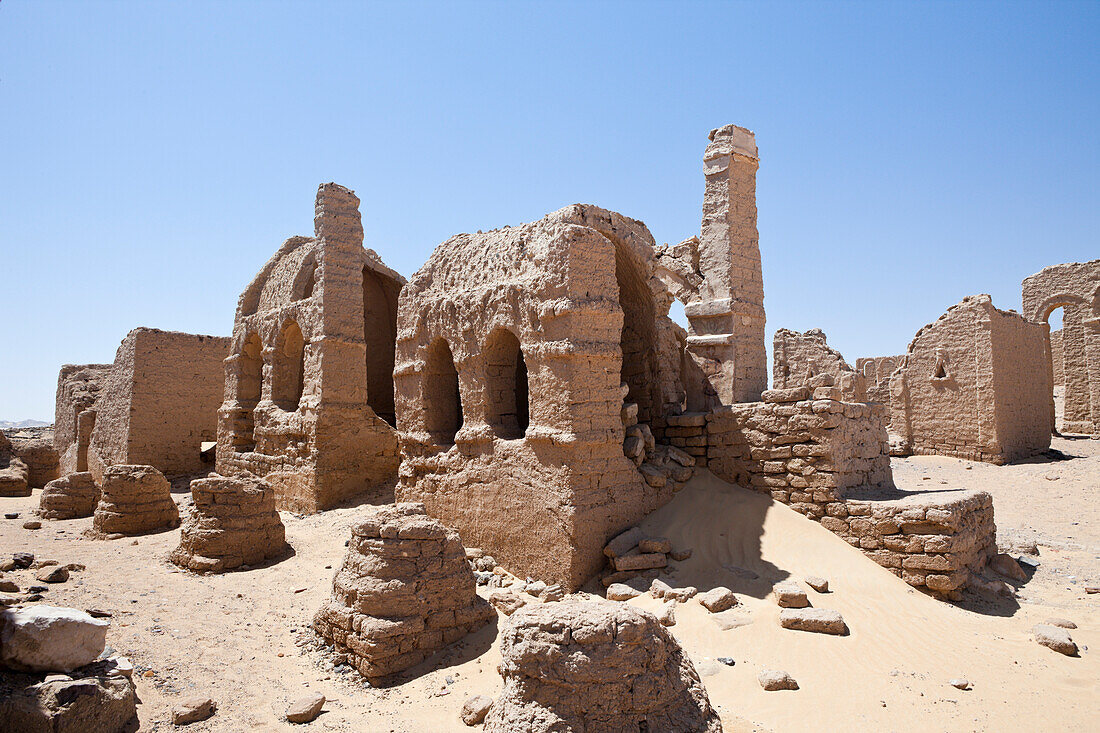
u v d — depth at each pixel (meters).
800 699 6.11
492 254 10.91
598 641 4.77
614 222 10.99
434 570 7.42
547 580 9.03
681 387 12.26
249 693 6.43
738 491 10.31
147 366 20.36
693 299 12.80
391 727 5.74
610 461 9.37
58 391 27.94
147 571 10.31
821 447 9.45
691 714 4.85
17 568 10.16
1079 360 23.52
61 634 4.90
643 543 8.98
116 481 13.09
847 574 8.42
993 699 6.14
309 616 8.52
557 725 4.54
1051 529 12.17
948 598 8.23
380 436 15.63
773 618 7.52
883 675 6.54
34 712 4.41
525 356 9.69
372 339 18.66
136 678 6.55
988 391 18.36
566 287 9.00
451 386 12.27
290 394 17.19
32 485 22.14
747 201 12.54
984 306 18.56
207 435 21.58
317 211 15.54
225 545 10.57
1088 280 23.05
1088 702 6.08
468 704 5.77
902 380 21.34
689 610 7.76
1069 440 21.91
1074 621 7.82
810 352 23.09
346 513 13.68
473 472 10.46
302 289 16.42
